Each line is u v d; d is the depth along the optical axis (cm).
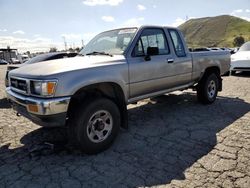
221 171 310
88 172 319
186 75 550
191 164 330
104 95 400
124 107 417
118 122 392
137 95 447
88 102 351
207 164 328
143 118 538
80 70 346
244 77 1102
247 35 15162
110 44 469
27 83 342
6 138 439
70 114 355
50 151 377
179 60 523
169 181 293
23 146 405
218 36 17325
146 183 291
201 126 475
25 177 312
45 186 291
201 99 625
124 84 406
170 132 449
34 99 329
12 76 385
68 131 355
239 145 383
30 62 769
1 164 346
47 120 329
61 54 802
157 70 468
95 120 363
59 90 324
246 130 445
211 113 559
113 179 302
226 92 793
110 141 382
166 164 333
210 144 390
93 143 361
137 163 338
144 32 456
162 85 494
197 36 18825
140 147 389
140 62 433
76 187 288
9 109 645
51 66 359
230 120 504
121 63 402
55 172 321
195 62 570
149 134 443
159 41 490
